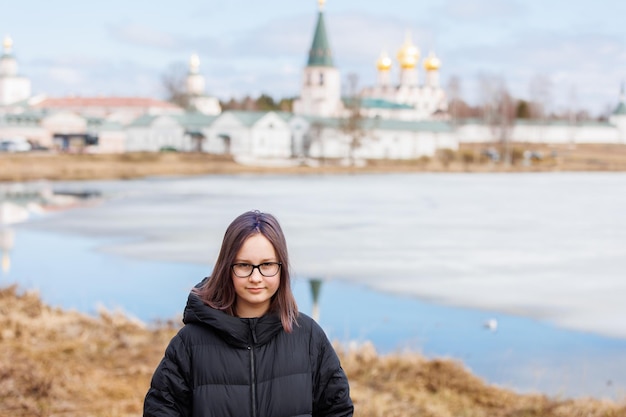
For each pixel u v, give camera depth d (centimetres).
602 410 818
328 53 12650
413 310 1423
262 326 351
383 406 807
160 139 10150
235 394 346
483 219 3139
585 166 10000
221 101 16350
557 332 1260
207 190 5003
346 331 1245
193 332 356
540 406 843
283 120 10000
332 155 10231
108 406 770
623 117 14338
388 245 2306
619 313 1395
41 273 1839
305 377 354
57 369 865
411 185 5791
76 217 3219
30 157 7119
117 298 1517
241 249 352
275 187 5362
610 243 2367
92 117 10469
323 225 2886
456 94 13862
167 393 354
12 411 731
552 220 3102
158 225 2905
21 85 14275
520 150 11175
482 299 1520
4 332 1029
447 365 978
